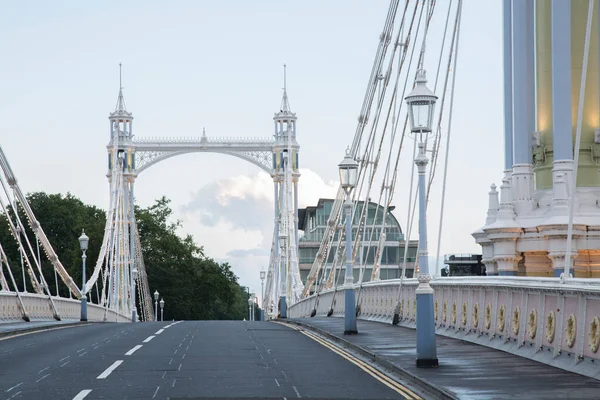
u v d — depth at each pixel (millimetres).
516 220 31984
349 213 35188
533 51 33219
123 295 111938
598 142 30812
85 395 17781
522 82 32812
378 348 27562
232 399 17516
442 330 31984
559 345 21734
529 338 23922
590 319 20141
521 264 31859
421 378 19891
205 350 28234
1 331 37312
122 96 119562
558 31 30547
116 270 108688
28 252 136625
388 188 43594
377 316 44406
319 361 25000
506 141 34188
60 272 61469
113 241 108688
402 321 39469
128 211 119625
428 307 22391
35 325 43969
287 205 103062
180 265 158875
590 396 17016
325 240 69312
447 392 17734
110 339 33375
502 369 21359
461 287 30141
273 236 112688
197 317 161000
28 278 132750
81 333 38000
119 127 119062
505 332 25828
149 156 119062
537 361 22703
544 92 32406
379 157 48094
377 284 44000
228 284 163750
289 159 112250
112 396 17703
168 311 157125
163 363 23969
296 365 23875
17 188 54906
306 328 42250
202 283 160875
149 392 18297
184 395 17953
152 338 33781
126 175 118500
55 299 56594
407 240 36906
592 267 30141
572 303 21156
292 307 80438
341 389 19125
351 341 30453
